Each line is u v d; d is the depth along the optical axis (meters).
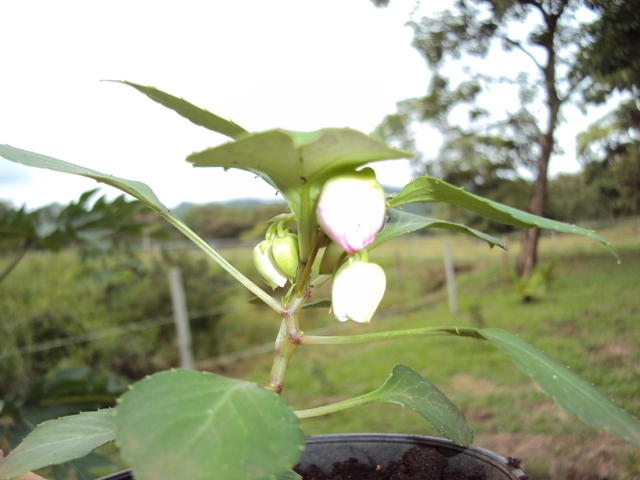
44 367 0.88
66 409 0.47
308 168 0.13
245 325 1.57
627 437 0.12
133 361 1.09
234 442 0.11
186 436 0.11
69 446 0.16
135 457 0.11
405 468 0.20
